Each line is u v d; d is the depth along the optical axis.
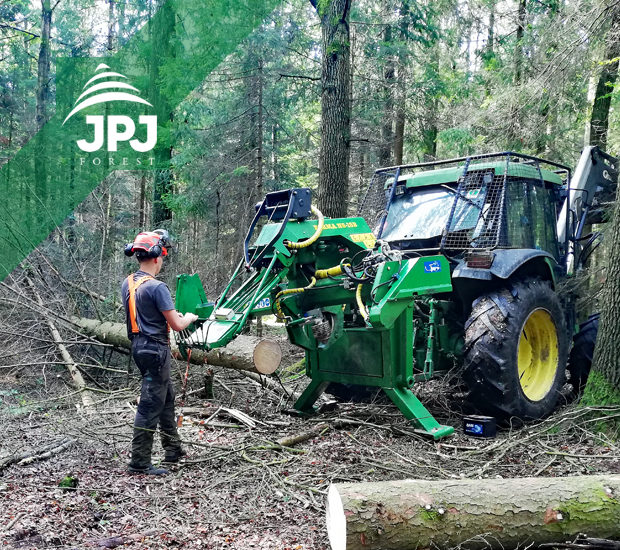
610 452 4.28
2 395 5.61
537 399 5.17
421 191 5.81
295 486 3.66
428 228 5.49
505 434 4.93
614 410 4.59
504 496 2.79
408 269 4.70
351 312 5.25
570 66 7.43
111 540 2.91
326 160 8.82
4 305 6.66
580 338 5.72
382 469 3.99
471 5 12.10
